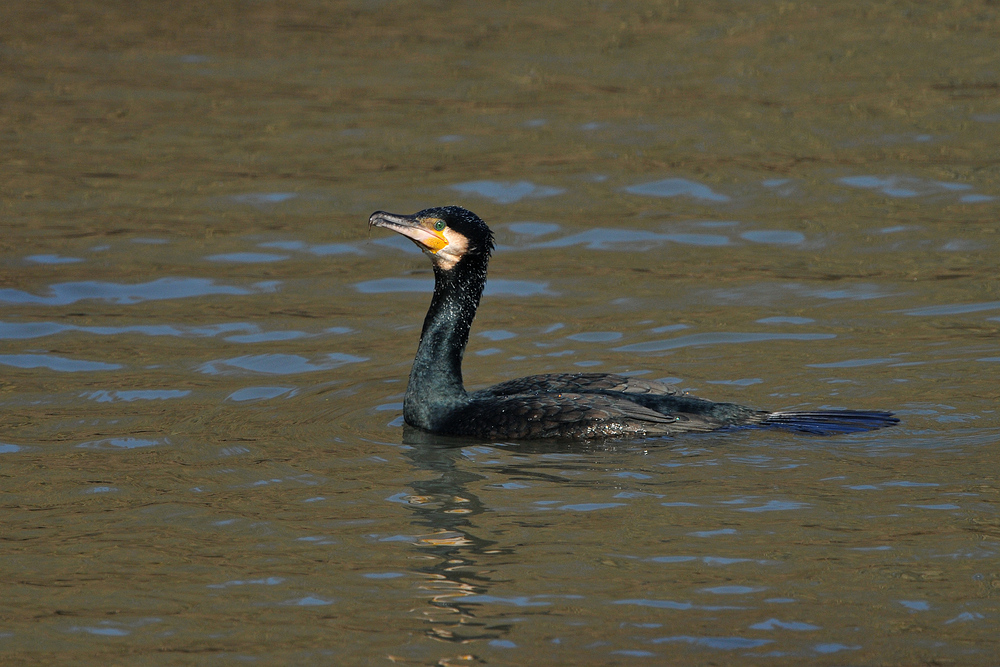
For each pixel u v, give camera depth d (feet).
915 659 23.82
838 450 34.68
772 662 23.84
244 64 81.82
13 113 73.20
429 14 92.68
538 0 95.30
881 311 48.96
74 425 38.78
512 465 34.55
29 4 94.94
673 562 28.19
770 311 49.52
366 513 31.50
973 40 81.25
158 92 77.05
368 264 56.54
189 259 56.18
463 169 66.13
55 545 30.04
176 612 26.63
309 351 46.52
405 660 24.36
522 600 26.68
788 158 66.74
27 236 58.03
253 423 39.04
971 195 61.57
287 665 24.35
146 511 31.99
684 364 43.78
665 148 68.33
